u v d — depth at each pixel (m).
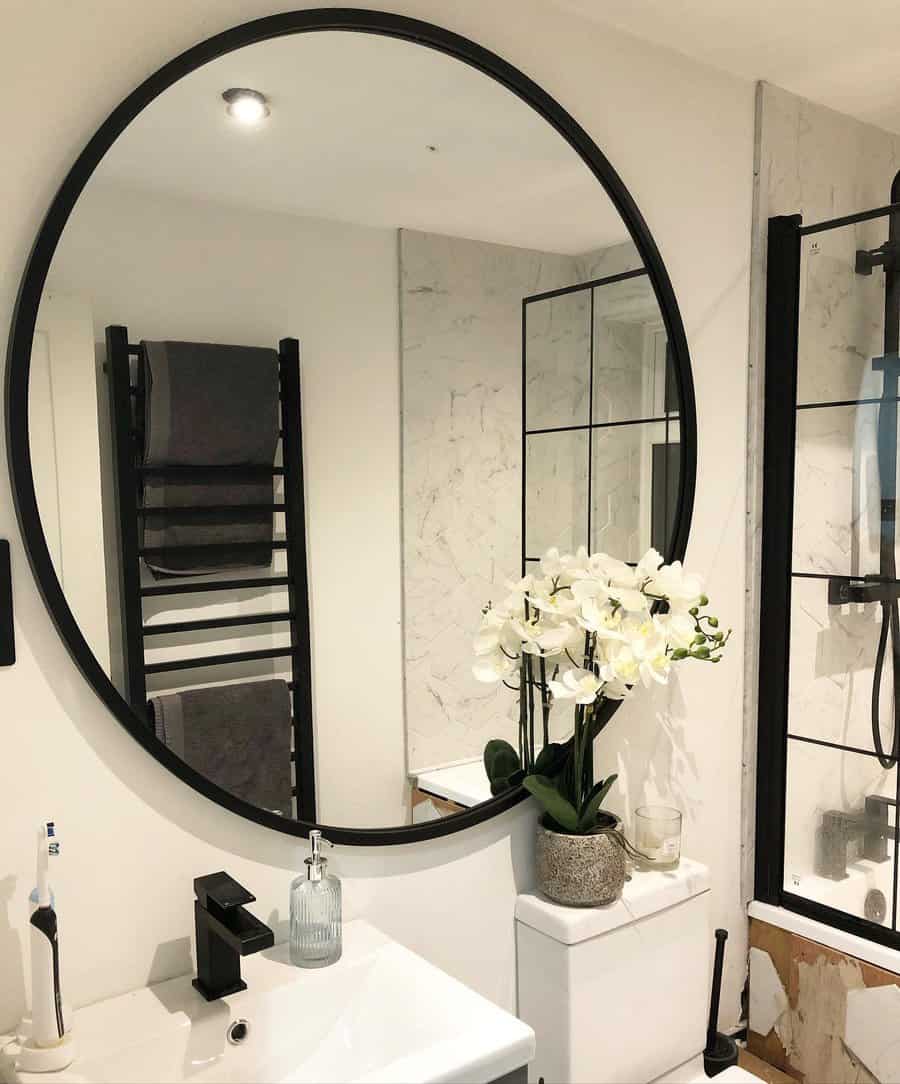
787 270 1.91
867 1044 1.75
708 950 1.74
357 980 1.27
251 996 1.19
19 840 1.13
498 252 1.50
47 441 1.11
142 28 1.17
